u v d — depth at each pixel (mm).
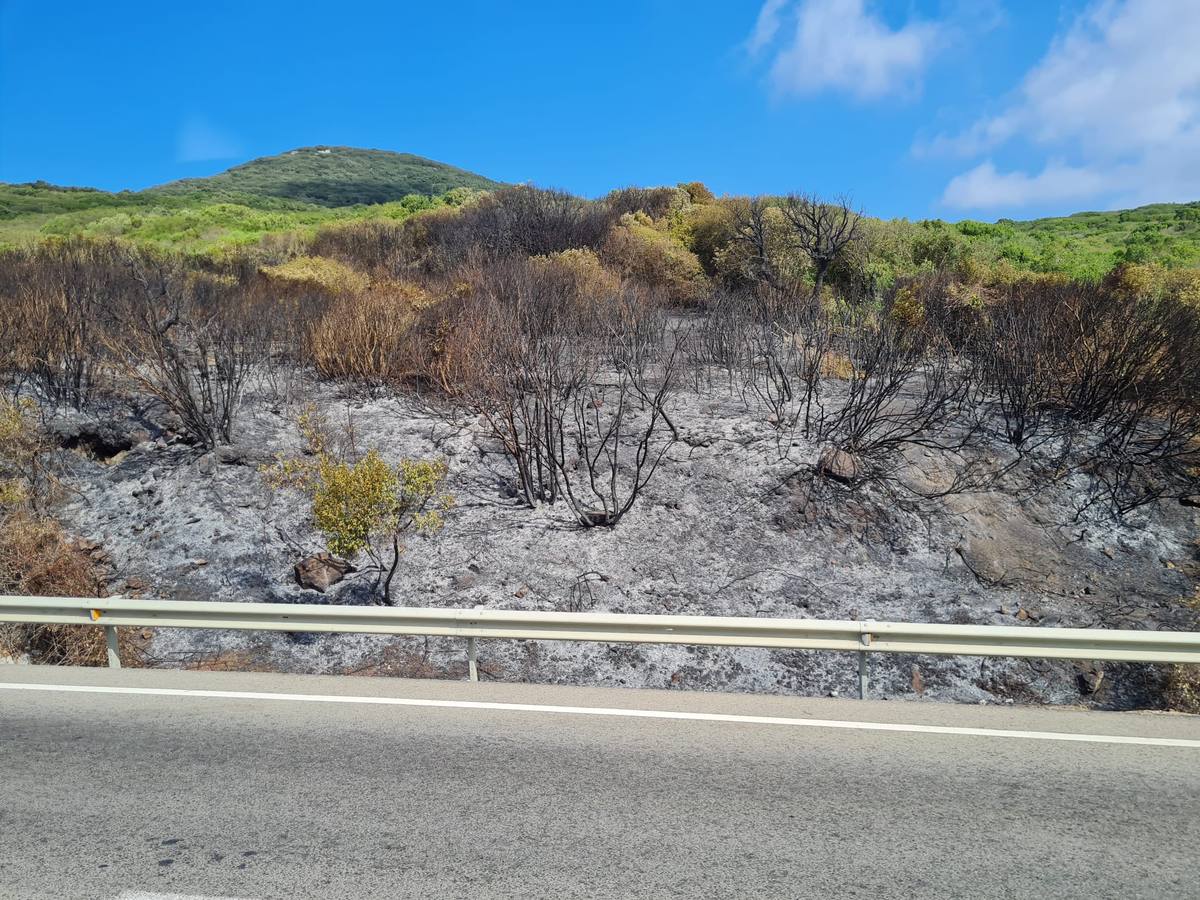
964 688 7723
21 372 12734
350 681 6367
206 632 8500
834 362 13945
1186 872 3654
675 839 3914
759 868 3664
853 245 21062
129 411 12227
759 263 20828
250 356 13703
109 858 3777
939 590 9102
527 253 23250
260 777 4609
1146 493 10680
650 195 29266
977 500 10430
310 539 9992
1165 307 12727
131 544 9859
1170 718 5605
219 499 10508
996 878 3600
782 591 9023
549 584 9148
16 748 5043
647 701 5902
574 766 4746
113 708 5758
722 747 5035
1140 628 8508
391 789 4453
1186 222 38156
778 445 11305
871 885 3537
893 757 4898
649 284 21266
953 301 15469
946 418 12047
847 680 7766
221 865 3709
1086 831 4008
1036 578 9383
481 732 5281
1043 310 13312
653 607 8805
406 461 9000
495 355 11844
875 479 10633
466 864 3703
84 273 15594
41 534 9445
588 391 12922
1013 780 4582
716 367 14422
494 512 10352
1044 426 11961
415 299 15836
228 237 32031
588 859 3736
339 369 13789
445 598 8969
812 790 4438
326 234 27000
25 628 8328
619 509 10273
